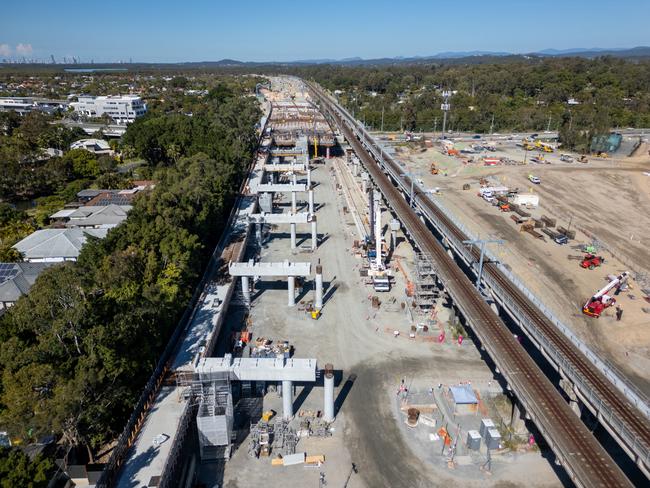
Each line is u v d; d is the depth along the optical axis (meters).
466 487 53.31
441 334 82.38
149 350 61.94
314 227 117.31
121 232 85.88
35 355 51.06
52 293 58.16
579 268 110.25
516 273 106.88
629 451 48.78
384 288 97.62
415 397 67.62
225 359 61.78
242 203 140.00
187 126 198.50
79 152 182.88
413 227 110.81
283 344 78.62
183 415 55.34
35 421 45.16
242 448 58.88
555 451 48.53
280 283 102.31
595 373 59.53
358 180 183.75
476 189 179.00
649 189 176.25
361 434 60.94
